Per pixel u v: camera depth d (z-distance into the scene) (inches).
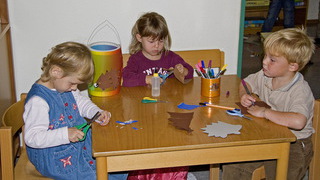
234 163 72.6
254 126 61.0
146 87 78.9
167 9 99.6
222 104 69.6
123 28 99.3
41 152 66.2
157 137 57.3
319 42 215.3
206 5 100.7
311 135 73.6
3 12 91.9
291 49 66.5
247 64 183.5
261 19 239.8
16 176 67.3
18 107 70.2
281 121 61.6
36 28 96.0
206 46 104.8
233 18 103.3
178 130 59.5
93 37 99.0
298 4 241.0
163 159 56.6
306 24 247.0
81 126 62.6
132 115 65.2
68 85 63.9
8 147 60.4
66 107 68.5
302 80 70.5
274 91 72.7
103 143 55.7
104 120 62.1
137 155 55.8
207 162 58.1
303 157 71.1
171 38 102.3
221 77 83.3
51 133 61.2
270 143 58.2
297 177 72.2
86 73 63.3
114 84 74.0
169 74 82.1
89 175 66.0
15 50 97.0
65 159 66.6
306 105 65.9
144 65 87.7
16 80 99.4
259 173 64.1
